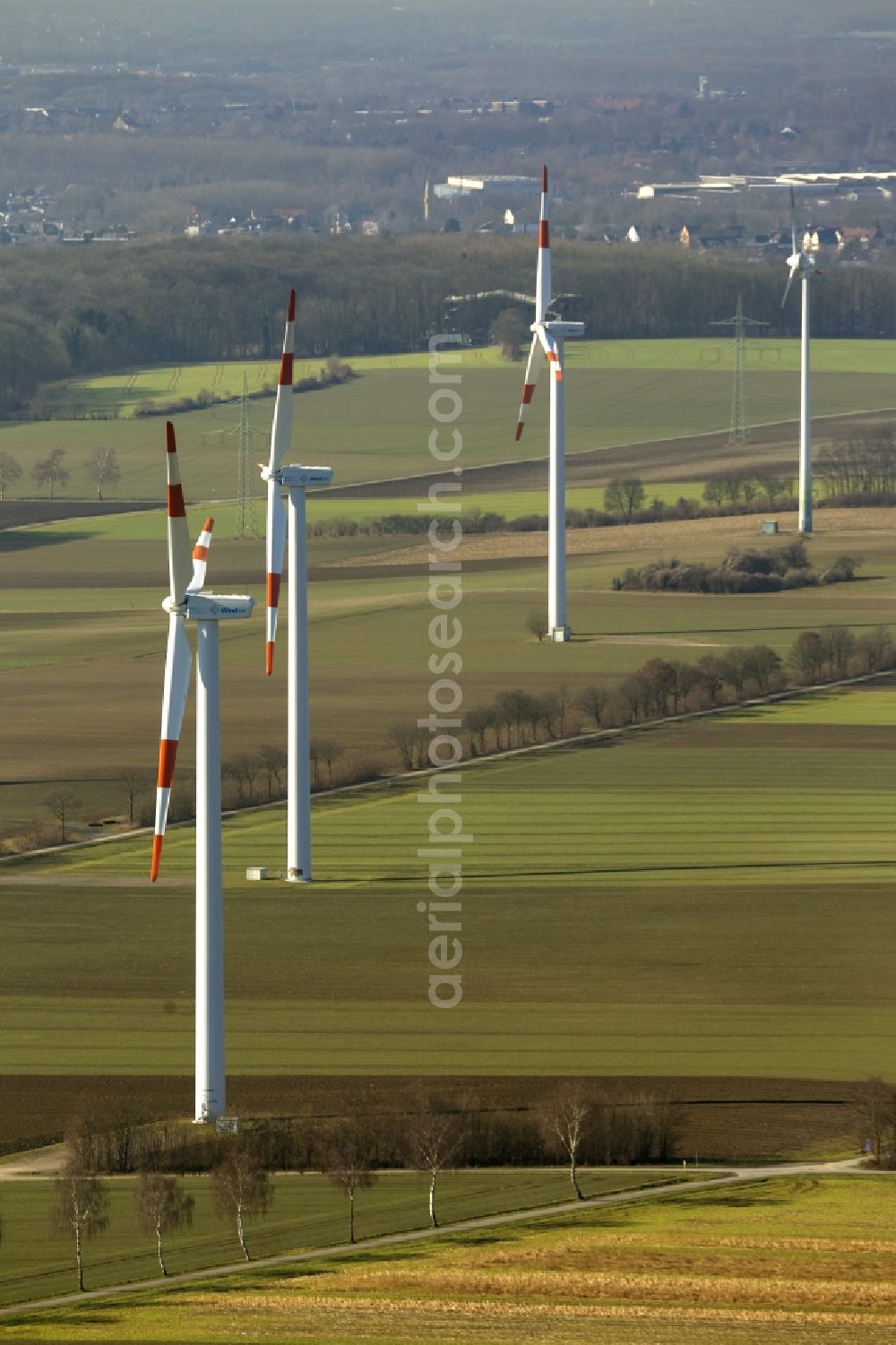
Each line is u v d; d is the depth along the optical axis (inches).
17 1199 7076.8
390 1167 7440.9
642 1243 6392.7
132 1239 6683.1
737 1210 6761.8
